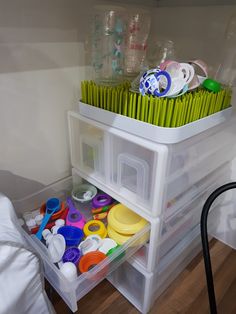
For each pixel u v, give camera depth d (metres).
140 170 0.70
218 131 0.80
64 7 0.78
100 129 0.77
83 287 0.67
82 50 0.88
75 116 0.84
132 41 0.84
